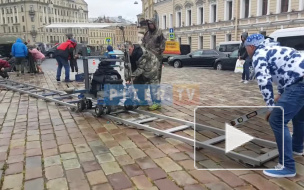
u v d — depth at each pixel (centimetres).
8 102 735
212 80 1167
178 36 4378
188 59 1967
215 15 3644
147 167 345
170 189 296
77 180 317
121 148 406
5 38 2197
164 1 4666
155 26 639
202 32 3822
